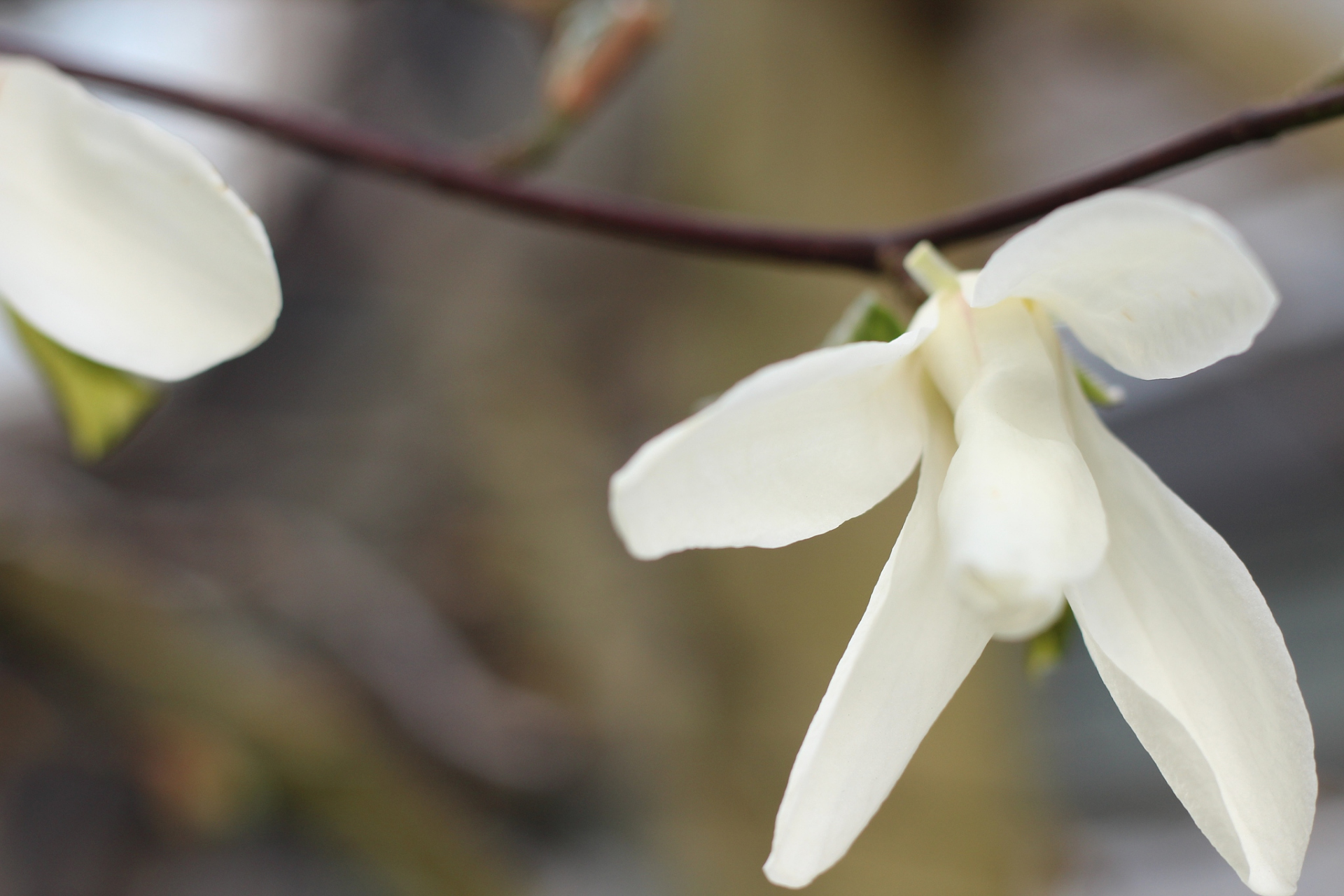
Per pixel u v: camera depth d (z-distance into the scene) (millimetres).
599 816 1552
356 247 1690
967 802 1057
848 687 512
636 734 1253
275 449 1712
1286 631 1531
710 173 1157
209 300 524
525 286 1453
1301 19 953
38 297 526
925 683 515
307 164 1607
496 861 1453
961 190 1171
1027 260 494
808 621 1113
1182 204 486
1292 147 1051
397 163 609
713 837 1164
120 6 1414
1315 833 1390
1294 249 1381
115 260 524
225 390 1780
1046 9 1131
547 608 1396
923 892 1046
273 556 1476
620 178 1342
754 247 587
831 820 509
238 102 608
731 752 1157
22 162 522
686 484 504
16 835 1530
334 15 1539
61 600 1244
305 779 1334
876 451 515
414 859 1381
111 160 519
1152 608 516
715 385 1171
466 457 1513
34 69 519
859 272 576
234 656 1344
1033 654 575
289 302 1742
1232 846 506
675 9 1187
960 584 497
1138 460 519
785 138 1127
